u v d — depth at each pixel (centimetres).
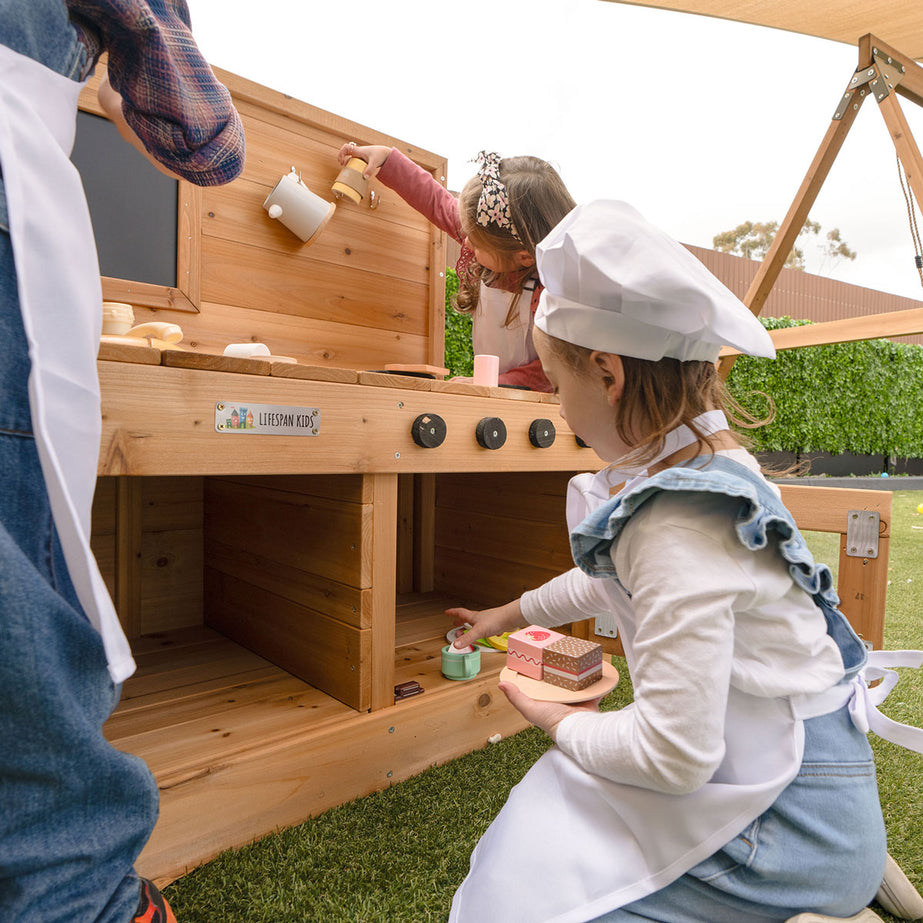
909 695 146
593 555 69
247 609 138
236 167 71
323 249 159
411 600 183
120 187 129
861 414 754
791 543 62
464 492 183
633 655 73
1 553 41
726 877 60
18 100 46
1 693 41
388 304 173
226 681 120
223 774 87
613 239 61
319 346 160
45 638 43
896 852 92
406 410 105
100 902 46
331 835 92
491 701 123
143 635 148
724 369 171
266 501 130
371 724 104
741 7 235
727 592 58
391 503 108
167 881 82
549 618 104
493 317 163
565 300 65
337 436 96
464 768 113
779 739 63
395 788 106
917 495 627
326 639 114
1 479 44
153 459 76
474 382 136
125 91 61
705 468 64
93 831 47
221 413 82
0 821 43
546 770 73
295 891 81
